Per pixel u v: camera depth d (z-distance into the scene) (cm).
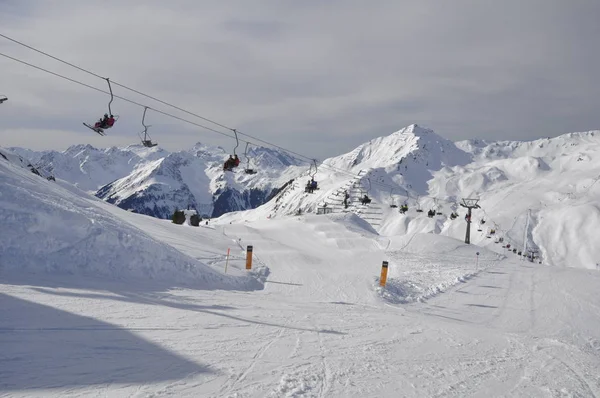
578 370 949
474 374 825
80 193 3744
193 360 704
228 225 4456
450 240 5172
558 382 837
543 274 3303
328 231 5094
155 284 1543
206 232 3591
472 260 4162
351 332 1098
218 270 2109
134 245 1708
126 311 984
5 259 1326
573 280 2980
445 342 1101
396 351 941
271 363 740
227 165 2797
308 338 967
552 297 2330
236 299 1501
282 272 2552
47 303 946
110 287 1313
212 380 625
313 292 2044
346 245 4466
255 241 3562
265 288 2059
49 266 1400
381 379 724
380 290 2178
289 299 1744
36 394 509
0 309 841
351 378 709
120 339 763
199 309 1166
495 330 1484
